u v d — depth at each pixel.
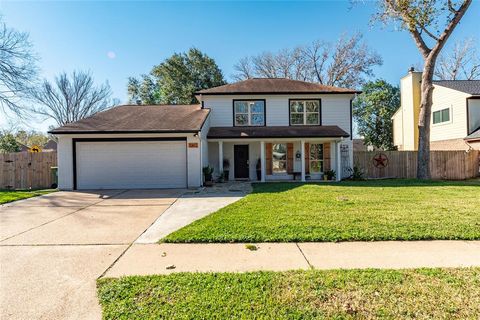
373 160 16.48
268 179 15.78
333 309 2.50
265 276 3.17
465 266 3.44
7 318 2.44
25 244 4.50
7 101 19.34
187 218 6.24
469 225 5.09
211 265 3.59
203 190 11.02
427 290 2.80
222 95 15.83
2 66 18.72
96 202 8.52
